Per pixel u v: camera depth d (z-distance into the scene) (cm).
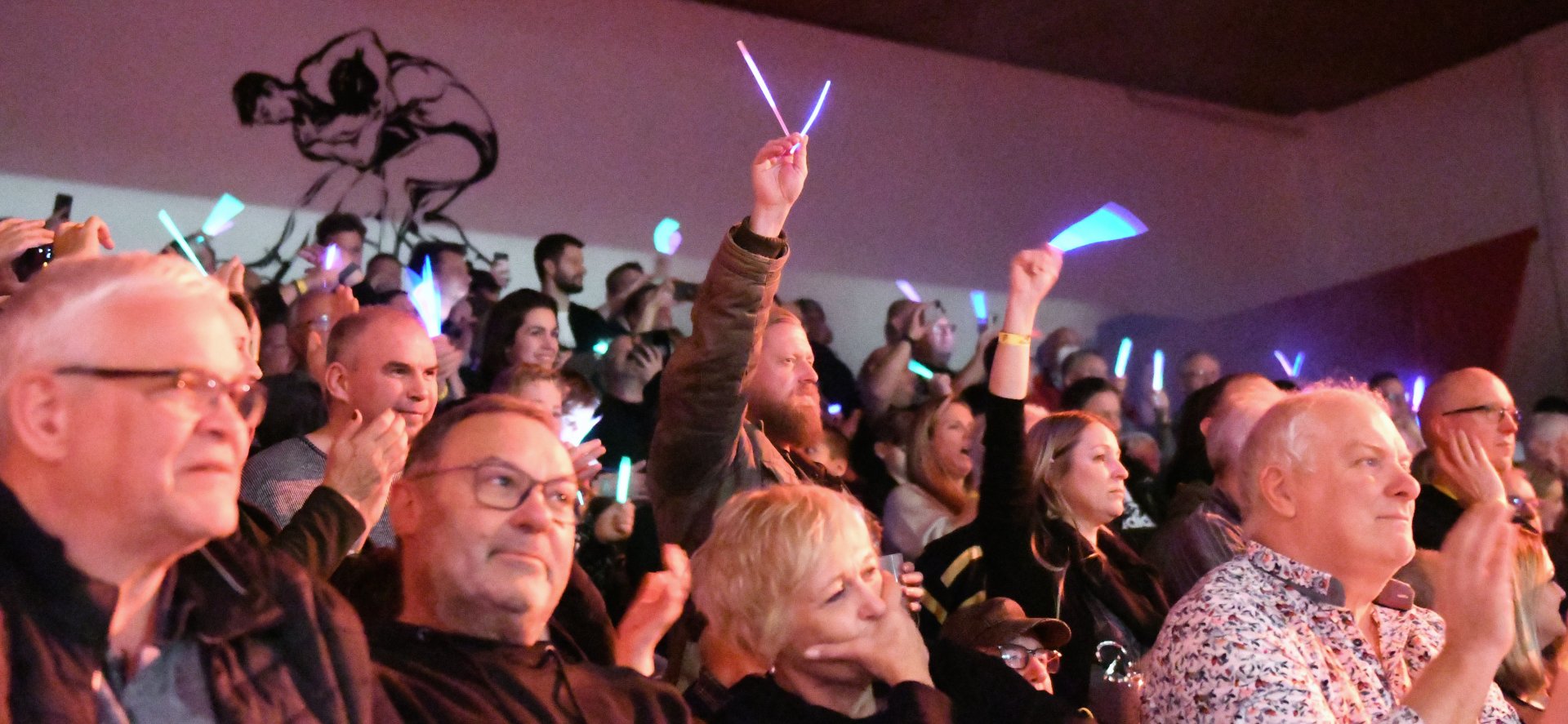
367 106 523
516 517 165
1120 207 719
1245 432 288
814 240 632
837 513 193
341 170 514
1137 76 731
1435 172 740
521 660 166
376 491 190
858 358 633
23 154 460
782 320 266
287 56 509
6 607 118
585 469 215
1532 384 686
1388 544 201
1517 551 279
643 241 582
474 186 542
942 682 204
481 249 539
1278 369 743
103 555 124
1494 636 192
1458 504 327
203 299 129
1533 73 696
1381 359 728
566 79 573
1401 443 208
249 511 197
